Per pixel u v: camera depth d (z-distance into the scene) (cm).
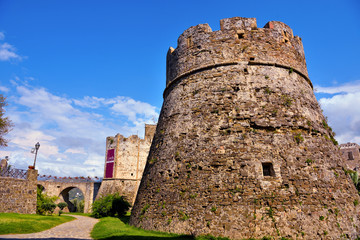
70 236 1054
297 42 1427
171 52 1562
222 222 918
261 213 909
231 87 1201
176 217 1006
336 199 1002
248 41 1295
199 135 1146
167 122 1330
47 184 3772
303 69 1387
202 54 1336
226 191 974
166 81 1602
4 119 2028
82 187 3925
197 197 1004
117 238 920
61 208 3425
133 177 3650
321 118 1290
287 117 1126
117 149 3669
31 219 1504
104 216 2489
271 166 1012
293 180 977
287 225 888
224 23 1348
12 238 893
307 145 1088
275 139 1062
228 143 1072
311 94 1345
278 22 1373
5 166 2231
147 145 3912
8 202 1786
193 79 1320
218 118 1145
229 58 1270
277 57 1283
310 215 916
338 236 907
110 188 3491
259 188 956
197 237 911
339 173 1112
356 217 1030
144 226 1106
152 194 1170
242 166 1008
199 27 1403
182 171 1105
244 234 881
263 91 1177
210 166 1049
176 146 1193
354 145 3653
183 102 1296
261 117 1108
